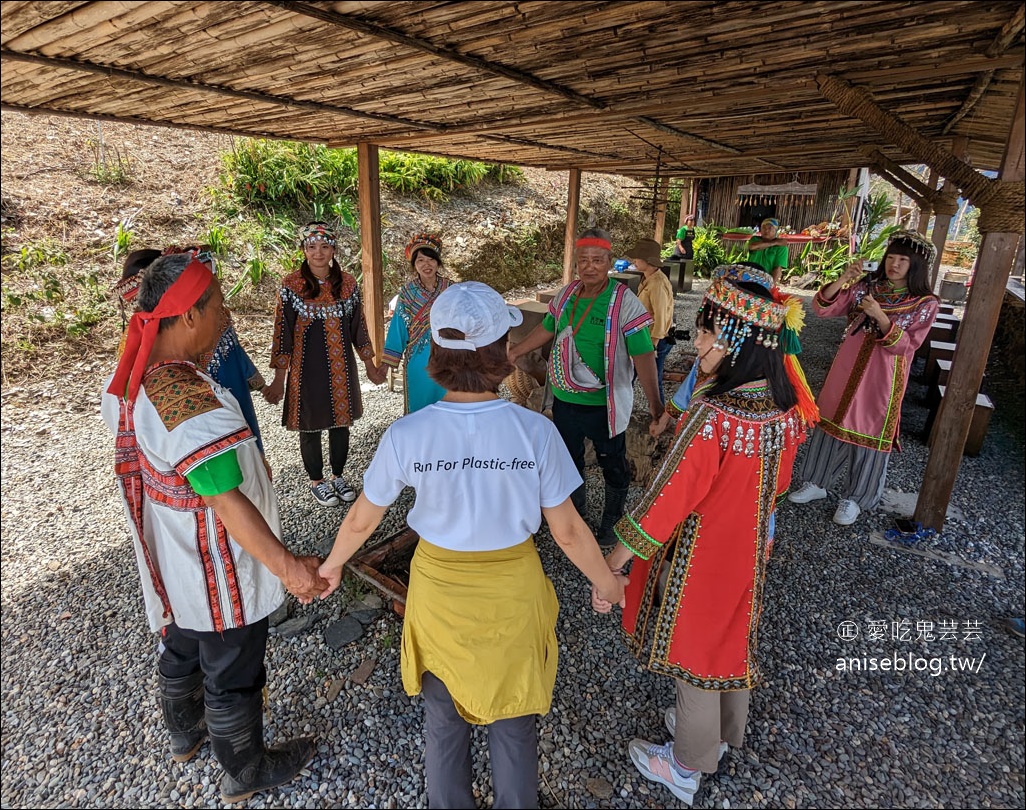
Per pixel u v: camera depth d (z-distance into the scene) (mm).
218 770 1984
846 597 2865
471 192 11672
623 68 2953
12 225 6449
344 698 2273
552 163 8352
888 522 3543
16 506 3709
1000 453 4625
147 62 2857
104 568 3113
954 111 3961
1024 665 2459
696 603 1660
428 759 1470
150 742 2094
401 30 2398
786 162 7406
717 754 1784
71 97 3646
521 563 1448
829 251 13320
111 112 4250
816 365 6867
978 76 3074
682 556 1673
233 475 1461
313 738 2090
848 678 2373
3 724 2172
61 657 2494
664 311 4574
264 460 1914
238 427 1472
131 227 6965
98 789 1922
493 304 1323
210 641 1681
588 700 2264
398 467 1357
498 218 11328
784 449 1651
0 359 5348
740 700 1855
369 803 1872
